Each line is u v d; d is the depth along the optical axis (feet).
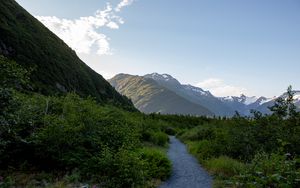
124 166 57.36
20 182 52.65
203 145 105.91
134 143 76.95
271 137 75.92
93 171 60.13
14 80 50.67
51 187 50.65
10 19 354.54
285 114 77.30
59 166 62.64
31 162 63.10
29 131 63.52
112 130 72.95
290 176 33.45
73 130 63.46
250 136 81.76
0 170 58.18
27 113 62.64
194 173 75.05
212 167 76.48
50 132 62.03
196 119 315.78
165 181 66.23
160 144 129.39
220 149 90.22
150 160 73.41
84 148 64.23
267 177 34.06
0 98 48.14
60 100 75.05
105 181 57.52
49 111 71.15
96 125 71.72
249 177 36.40
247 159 76.89
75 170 59.93
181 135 193.06
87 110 71.05
